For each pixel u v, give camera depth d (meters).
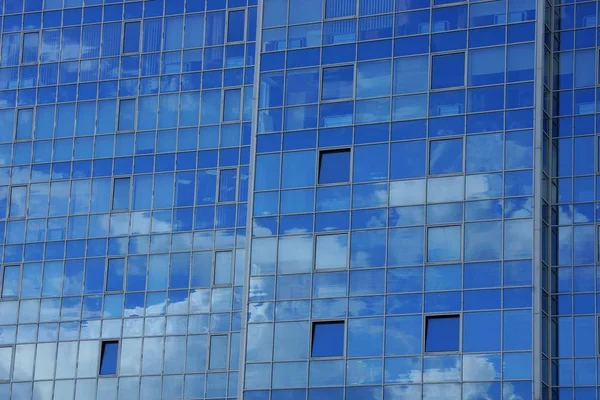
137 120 84.44
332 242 76.19
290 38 79.38
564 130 76.62
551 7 77.88
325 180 77.12
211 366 80.00
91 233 83.81
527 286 73.19
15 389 82.88
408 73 77.12
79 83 86.06
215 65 83.88
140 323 81.75
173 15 85.25
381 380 73.81
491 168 75.00
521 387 72.12
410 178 75.88
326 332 75.19
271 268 76.75
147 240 82.75
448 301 73.94
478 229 74.44
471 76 76.25
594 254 74.88
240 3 84.25
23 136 86.25
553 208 75.81
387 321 74.38
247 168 82.00
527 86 75.44
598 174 75.75
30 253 84.50
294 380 74.94
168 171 83.25
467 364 72.94
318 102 78.12
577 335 74.12
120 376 81.31
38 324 83.38
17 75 87.19
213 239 81.69
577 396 73.38
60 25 87.25
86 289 83.12
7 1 88.44
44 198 85.06
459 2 77.19
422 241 75.00
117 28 86.12
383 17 78.12
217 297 80.88
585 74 77.00
